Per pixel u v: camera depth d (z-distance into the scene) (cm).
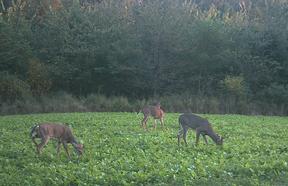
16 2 4853
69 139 1441
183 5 4578
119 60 4191
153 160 1340
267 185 1066
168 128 2278
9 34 4041
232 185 1043
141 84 4209
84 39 4250
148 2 4522
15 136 1844
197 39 4275
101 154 1432
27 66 4028
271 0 4875
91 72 4206
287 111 4003
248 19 4819
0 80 3697
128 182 1073
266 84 4281
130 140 1742
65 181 1064
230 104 3869
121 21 4422
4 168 1225
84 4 4941
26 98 3706
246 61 4262
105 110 3700
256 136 1995
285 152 1561
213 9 4806
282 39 4384
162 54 4303
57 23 4281
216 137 1661
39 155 1407
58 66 4100
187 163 1261
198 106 3778
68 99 3750
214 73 4325
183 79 4294
